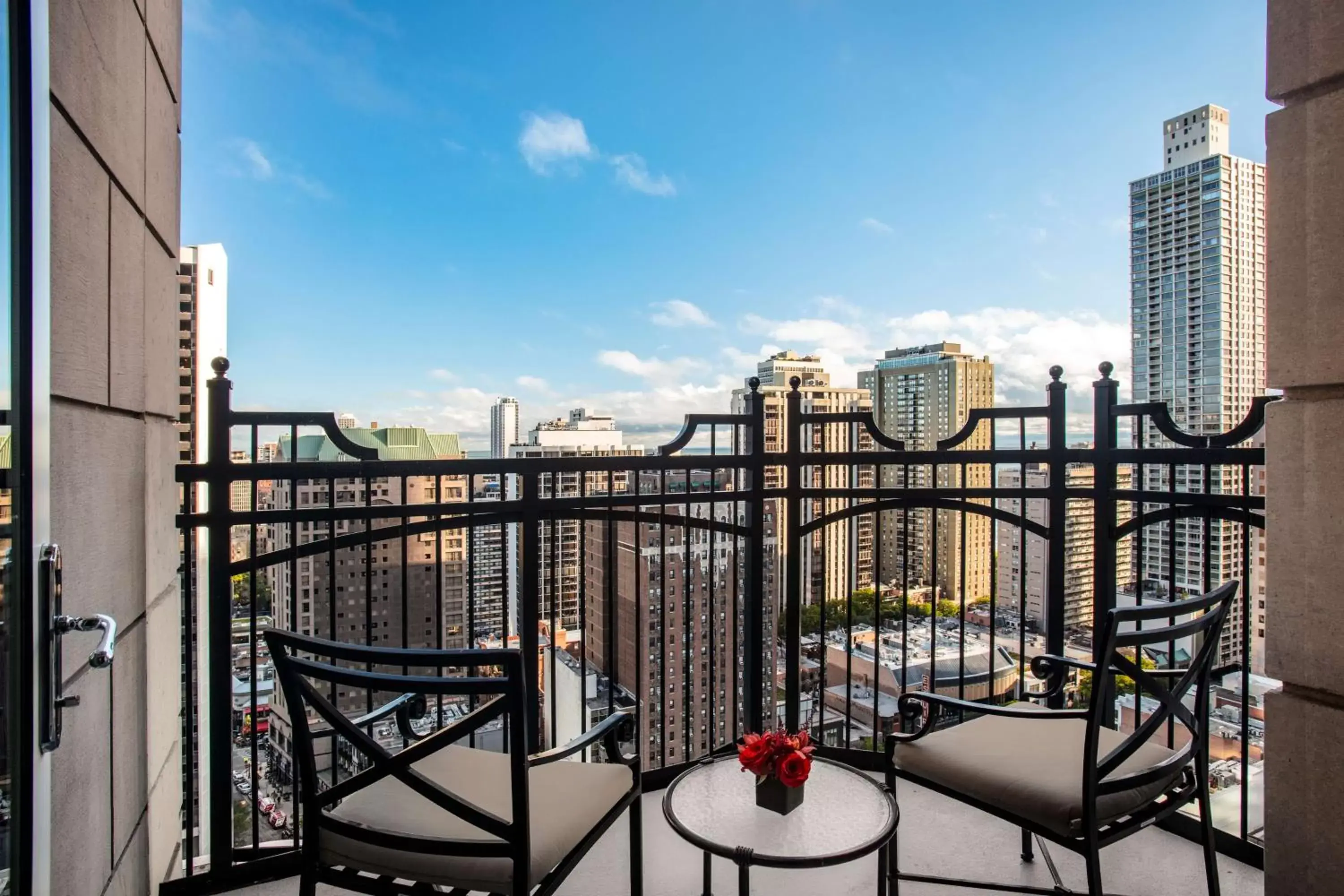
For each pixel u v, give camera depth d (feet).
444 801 4.48
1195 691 6.31
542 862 4.58
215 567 6.54
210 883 6.57
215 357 6.55
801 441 9.50
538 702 7.84
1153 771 5.34
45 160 3.22
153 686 6.02
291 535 6.76
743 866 4.92
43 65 3.21
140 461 5.57
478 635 8.67
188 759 6.45
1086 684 7.95
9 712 3.02
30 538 3.08
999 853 7.47
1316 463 4.51
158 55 6.14
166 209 6.45
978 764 5.71
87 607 4.41
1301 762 4.64
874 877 7.11
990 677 8.95
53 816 3.84
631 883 5.95
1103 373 8.18
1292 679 4.66
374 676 4.37
